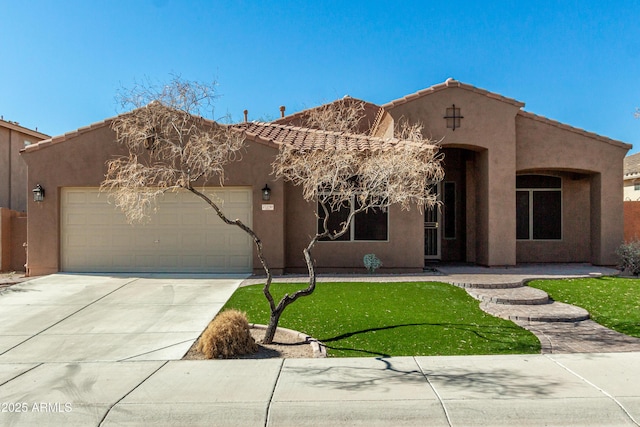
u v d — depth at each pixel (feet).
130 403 17.63
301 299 34.32
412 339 26.04
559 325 29.12
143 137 28.60
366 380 19.88
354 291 36.96
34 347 24.95
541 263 54.49
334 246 46.68
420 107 49.14
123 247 45.34
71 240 45.39
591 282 41.14
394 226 46.75
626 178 81.71
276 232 44.57
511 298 33.91
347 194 29.84
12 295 35.88
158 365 22.04
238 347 23.63
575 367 21.34
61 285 39.27
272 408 17.17
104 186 43.19
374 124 60.80
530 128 51.21
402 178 30.17
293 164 34.50
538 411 16.98
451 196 56.80
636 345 25.08
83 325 28.76
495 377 20.13
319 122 54.29
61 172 44.68
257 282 40.22
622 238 51.62
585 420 16.71
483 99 49.57
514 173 49.78
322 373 20.80
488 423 16.52
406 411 17.01
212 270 45.21
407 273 46.24
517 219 55.21
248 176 44.57
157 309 32.09
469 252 54.90
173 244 45.37
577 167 51.31
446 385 19.22
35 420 16.60
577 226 55.11
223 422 16.55
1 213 49.19
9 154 69.87
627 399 17.79
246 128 52.47
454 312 31.32
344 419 16.65
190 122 29.81
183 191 45.09
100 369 21.53
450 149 56.75
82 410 17.17
